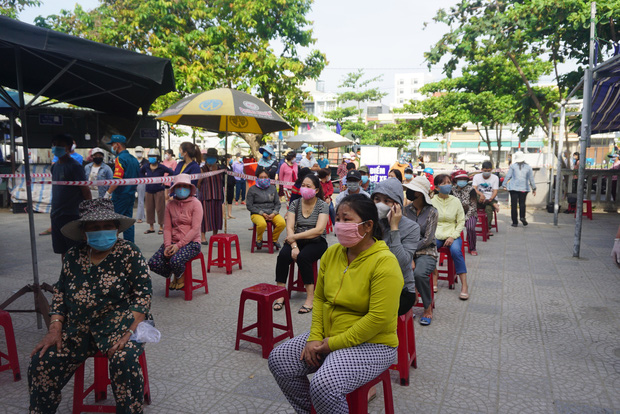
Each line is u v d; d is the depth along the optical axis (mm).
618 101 9734
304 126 53938
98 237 2828
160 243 8852
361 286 2604
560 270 7078
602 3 12164
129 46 16750
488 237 9766
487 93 22047
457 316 5090
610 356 4070
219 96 6758
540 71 20172
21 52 4359
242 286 6176
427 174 11430
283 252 5293
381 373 2684
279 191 17219
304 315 5062
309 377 3703
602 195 15211
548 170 14625
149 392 3254
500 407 3236
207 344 4273
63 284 3002
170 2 16062
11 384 3490
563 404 3273
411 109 25984
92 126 13047
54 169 5750
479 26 14430
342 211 2648
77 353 2852
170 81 4570
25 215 12312
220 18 17094
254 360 3957
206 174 8141
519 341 4402
